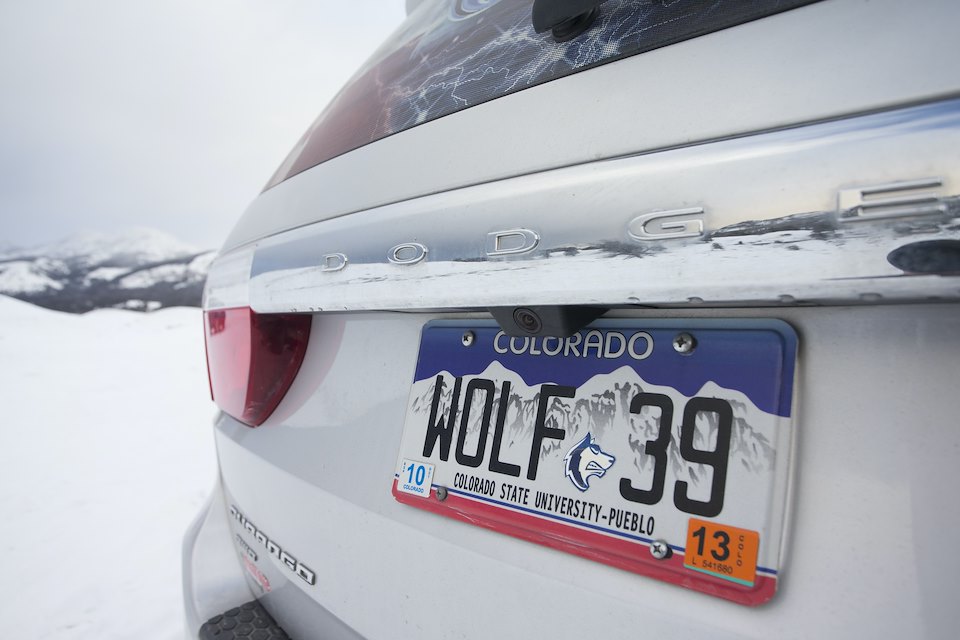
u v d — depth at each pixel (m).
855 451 0.54
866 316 0.56
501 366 0.80
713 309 0.65
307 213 0.97
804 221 0.50
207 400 7.62
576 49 0.73
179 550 3.26
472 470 0.78
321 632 0.96
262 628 1.05
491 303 0.70
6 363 10.31
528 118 0.72
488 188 0.71
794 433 0.57
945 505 0.50
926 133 0.45
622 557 0.64
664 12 0.66
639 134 0.61
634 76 0.65
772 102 0.54
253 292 1.03
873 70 0.50
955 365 0.51
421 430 0.85
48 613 2.66
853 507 0.54
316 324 1.09
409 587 0.81
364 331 0.99
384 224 0.81
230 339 1.13
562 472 0.71
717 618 0.58
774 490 0.57
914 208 0.45
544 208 0.65
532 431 0.75
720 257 0.54
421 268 0.76
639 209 0.58
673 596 0.61
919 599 0.50
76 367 10.16
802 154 0.50
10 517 3.77
